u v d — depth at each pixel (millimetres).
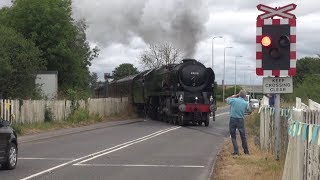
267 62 13766
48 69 50625
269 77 14164
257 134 25047
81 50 61000
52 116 33469
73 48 54750
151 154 17328
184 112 34938
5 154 13156
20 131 25938
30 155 16922
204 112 35000
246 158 15445
